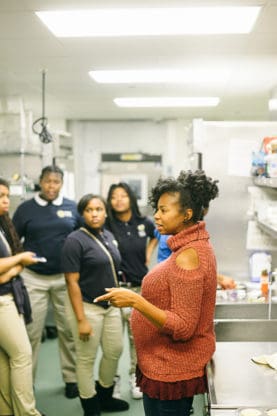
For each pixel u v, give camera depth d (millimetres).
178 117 6770
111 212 3193
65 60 3496
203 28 2723
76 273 2721
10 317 2557
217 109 5957
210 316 1665
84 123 7105
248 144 3242
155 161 6953
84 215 2766
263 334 2281
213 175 3264
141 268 3221
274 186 2242
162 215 1652
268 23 2629
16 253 2744
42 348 4227
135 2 2299
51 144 4664
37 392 3371
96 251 2742
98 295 2766
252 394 1604
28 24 2643
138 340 1721
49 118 6824
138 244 3191
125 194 3168
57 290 3334
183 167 6914
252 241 3291
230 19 2564
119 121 7051
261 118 6777
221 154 3258
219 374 1771
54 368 3787
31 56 3371
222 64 3605
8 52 3260
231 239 3303
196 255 1576
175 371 1636
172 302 1571
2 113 4230
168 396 1647
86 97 5086
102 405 3049
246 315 2660
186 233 1614
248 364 1879
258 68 3732
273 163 2389
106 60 3486
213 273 1612
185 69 3783
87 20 2568
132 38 2918
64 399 3260
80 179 7141
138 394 3201
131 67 3721
